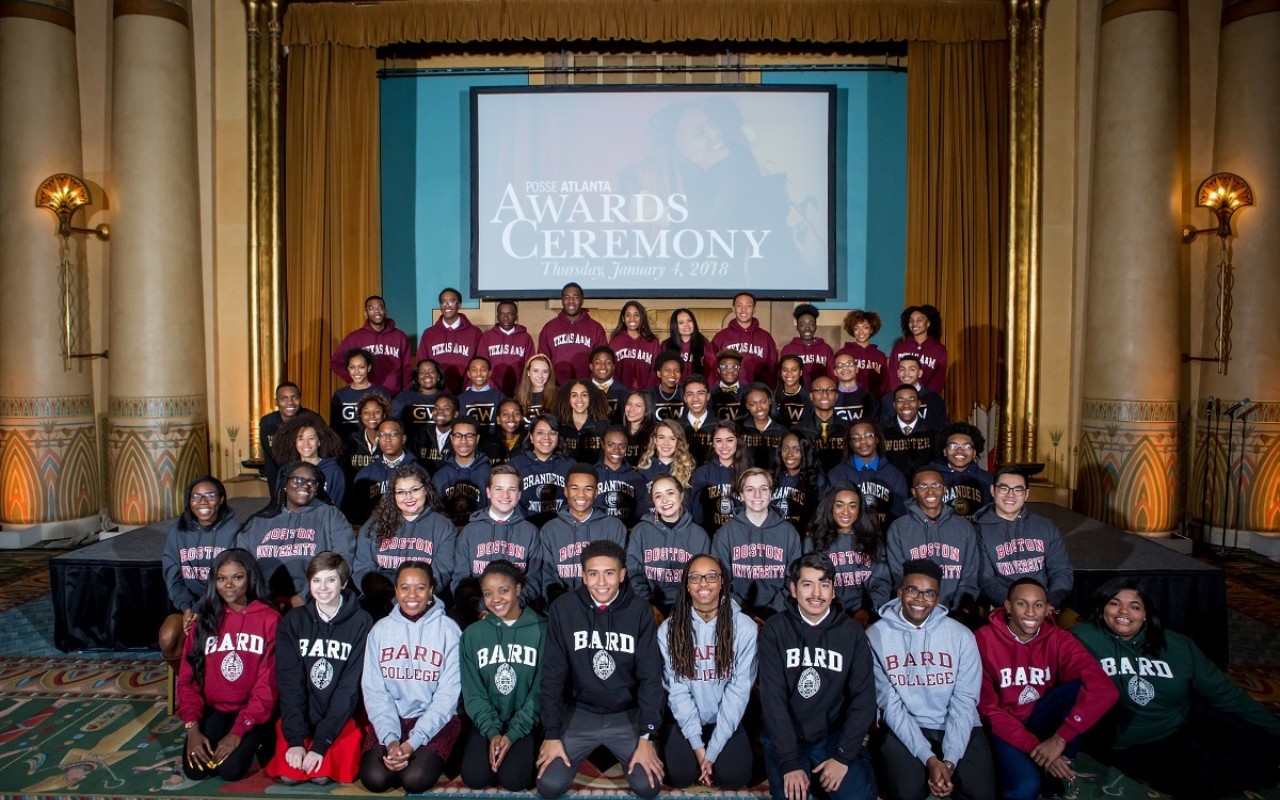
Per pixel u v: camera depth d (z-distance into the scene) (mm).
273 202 7203
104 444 7340
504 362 6785
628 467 4836
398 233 7703
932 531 4152
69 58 7102
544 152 7562
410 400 6105
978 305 7285
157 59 6773
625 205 7578
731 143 7547
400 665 3451
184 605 4277
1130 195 6496
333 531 4273
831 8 7199
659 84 7562
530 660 3510
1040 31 6984
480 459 4953
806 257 7578
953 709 3316
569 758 3359
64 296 6996
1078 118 7039
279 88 7219
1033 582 3420
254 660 3578
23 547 6820
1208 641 4664
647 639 3455
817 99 7512
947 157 7262
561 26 7234
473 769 3354
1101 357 6672
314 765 3326
